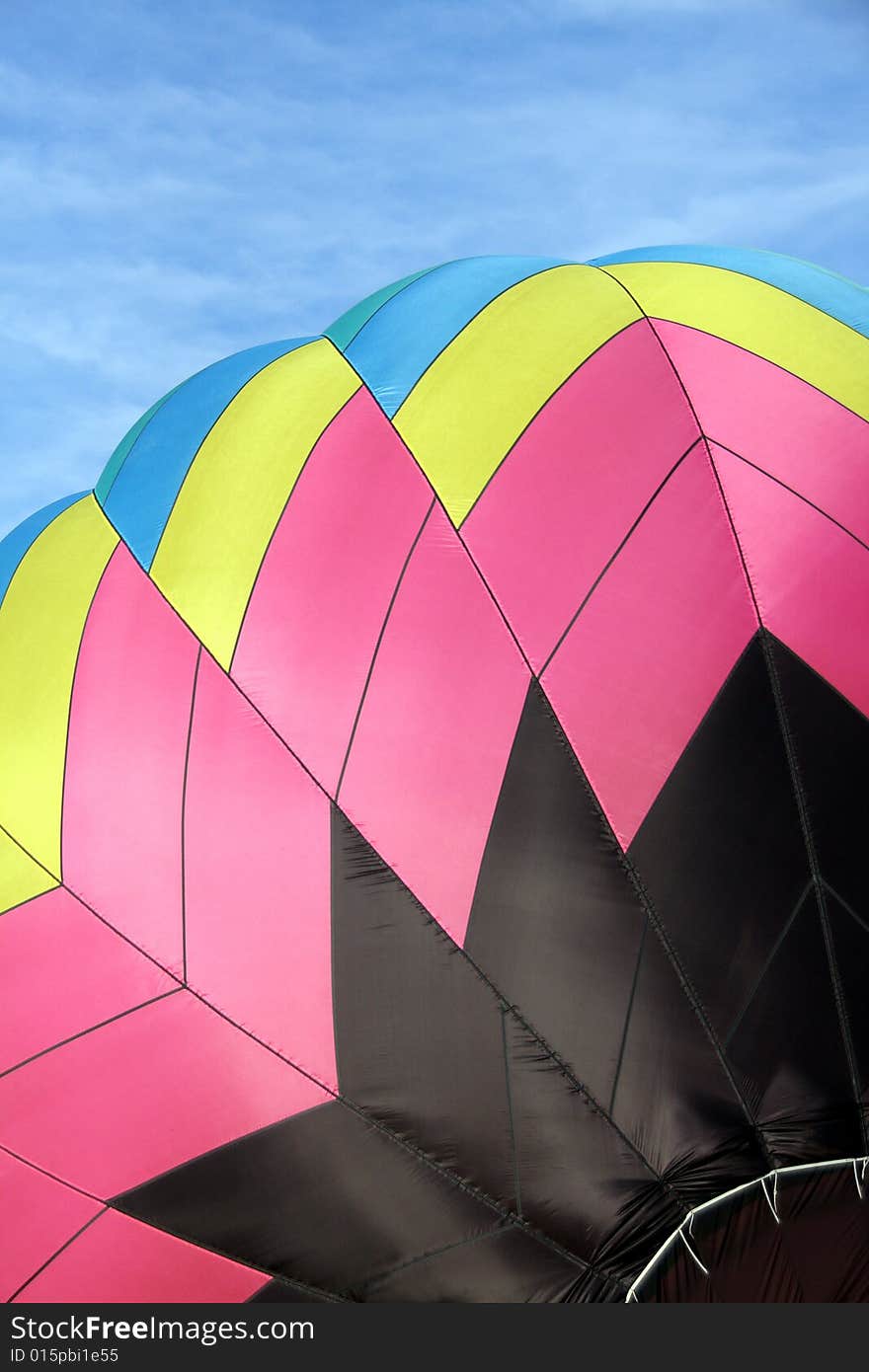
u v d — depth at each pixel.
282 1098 9.09
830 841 9.05
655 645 9.25
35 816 9.84
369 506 9.78
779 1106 8.78
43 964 9.52
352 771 9.23
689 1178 8.74
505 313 10.56
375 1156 8.95
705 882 8.94
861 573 9.53
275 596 9.68
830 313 10.79
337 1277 9.05
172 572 10.12
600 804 9.05
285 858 9.21
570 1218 8.77
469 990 8.91
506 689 9.22
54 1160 9.33
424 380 10.26
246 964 9.20
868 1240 8.68
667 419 9.85
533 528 9.50
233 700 9.53
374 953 9.02
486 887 8.98
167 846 9.45
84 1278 9.32
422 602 9.42
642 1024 8.81
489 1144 8.85
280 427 10.47
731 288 10.79
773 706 9.22
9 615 10.87
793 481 9.70
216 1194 9.14
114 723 9.78
